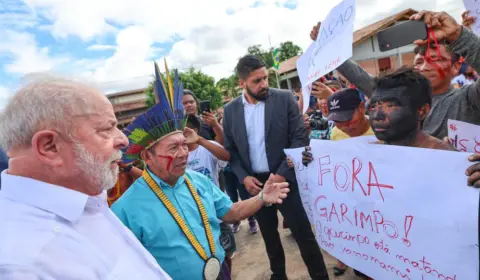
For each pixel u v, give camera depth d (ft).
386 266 4.08
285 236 12.06
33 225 2.55
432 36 4.06
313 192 5.31
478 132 3.82
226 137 8.75
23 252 2.34
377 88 3.94
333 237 4.98
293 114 7.73
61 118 2.63
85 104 2.77
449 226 3.30
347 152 4.46
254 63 7.47
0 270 2.21
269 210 8.23
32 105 2.56
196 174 5.83
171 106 4.81
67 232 2.69
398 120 3.66
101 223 3.24
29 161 2.70
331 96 6.79
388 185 3.88
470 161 3.07
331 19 4.87
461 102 4.71
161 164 4.79
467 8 4.92
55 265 2.44
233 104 8.46
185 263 4.66
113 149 3.02
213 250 5.04
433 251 3.48
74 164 2.77
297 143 7.55
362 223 4.37
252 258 11.11
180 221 4.78
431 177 3.42
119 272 2.98
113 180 3.14
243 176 8.12
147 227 4.62
